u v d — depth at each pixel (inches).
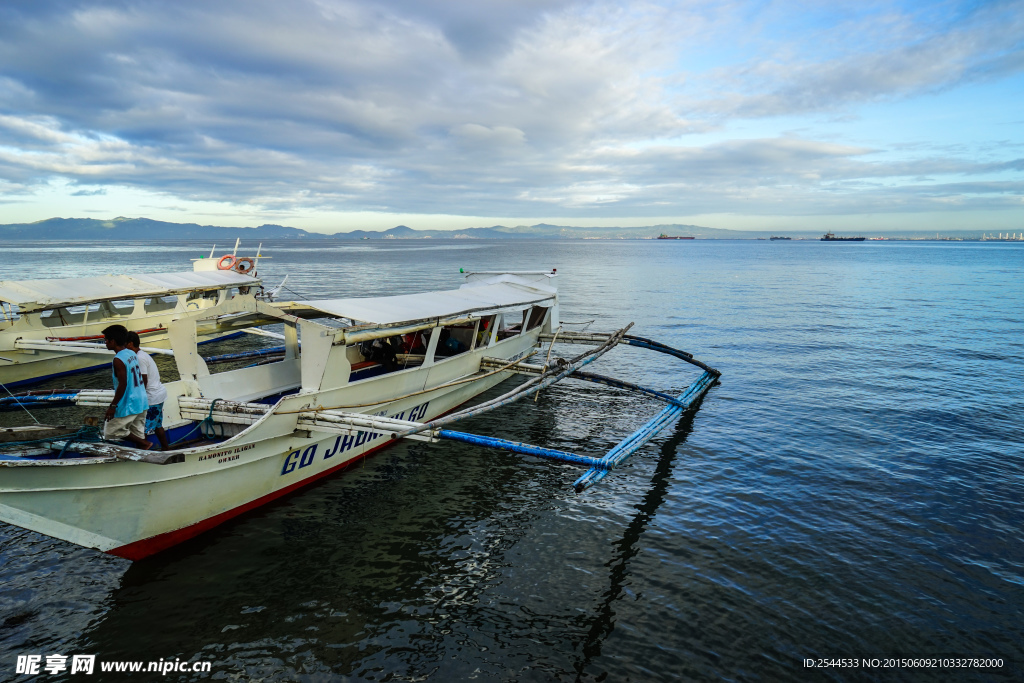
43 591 322.0
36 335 750.5
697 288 2159.2
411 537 388.2
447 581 339.6
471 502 440.5
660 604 318.7
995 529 398.0
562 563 358.6
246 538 383.2
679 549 374.3
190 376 448.1
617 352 1019.3
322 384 441.1
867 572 348.5
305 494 448.1
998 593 329.1
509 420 638.5
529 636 293.1
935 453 533.3
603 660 276.8
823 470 498.6
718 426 615.5
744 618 307.0
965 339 1095.0
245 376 498.0
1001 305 1601.9
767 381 803.4
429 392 572.1
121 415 341.7
